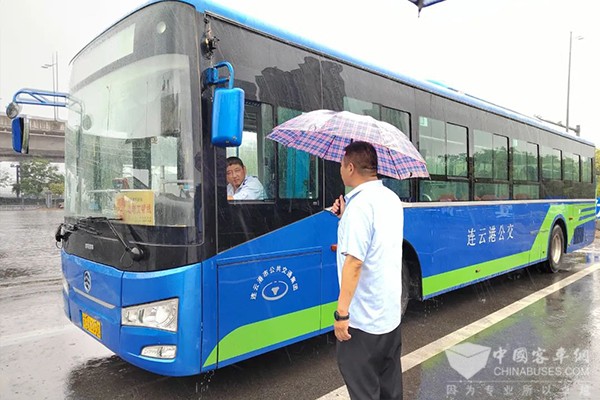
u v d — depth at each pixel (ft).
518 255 24.14
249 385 12.00
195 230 9.76
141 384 12.04
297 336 12.14
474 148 20.34
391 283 7.85
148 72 10.54
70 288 12.59
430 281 17.53
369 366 7.84
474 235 20.20
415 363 13.65
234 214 10.50
